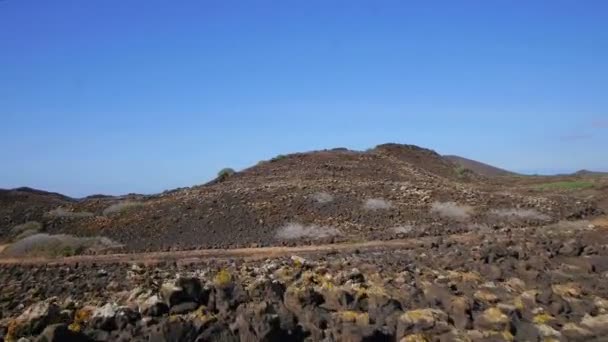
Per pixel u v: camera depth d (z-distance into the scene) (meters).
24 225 42.72
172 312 11.15
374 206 39.44
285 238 33.38
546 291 14.66
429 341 10.59
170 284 11.66
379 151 69.81
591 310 13.71
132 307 11.53
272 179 51.12
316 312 11.75
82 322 10.50
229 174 56.94
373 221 36.69
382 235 33.31
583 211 38.91
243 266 22.23
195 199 42.03
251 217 37.28
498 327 11.83
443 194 42.62
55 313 10.53
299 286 13.18
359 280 15.34
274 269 18.97
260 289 12.66
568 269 18.03
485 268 17.59
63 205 50.97
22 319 10.30
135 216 39.44
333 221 36.41
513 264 18.25
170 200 43.09
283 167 57.09
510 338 11.23
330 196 41.38
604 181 55.12
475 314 12.49
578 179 62.78
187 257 28.42
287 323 10.77
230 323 10.59
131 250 32.03
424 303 13.17
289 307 12.20
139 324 10.47
